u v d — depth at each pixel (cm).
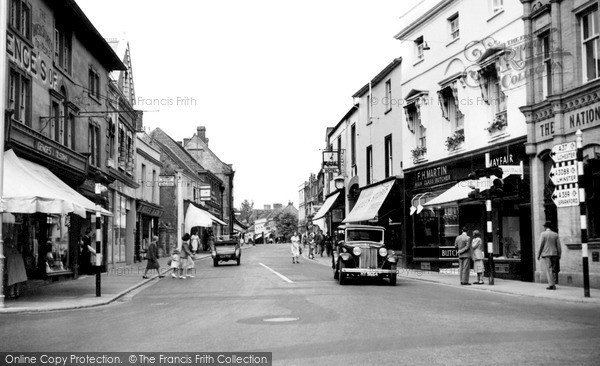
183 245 2531
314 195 7825
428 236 2780
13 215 1767
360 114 3856
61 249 2309
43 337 960
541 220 1945
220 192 8638
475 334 925
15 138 1723
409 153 3003
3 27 1398
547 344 833
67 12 2328
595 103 1688
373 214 3050
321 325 1034
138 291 1917
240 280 2284
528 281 2002
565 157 1622
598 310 1248
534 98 2005
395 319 1107
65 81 2359
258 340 889
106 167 2989
